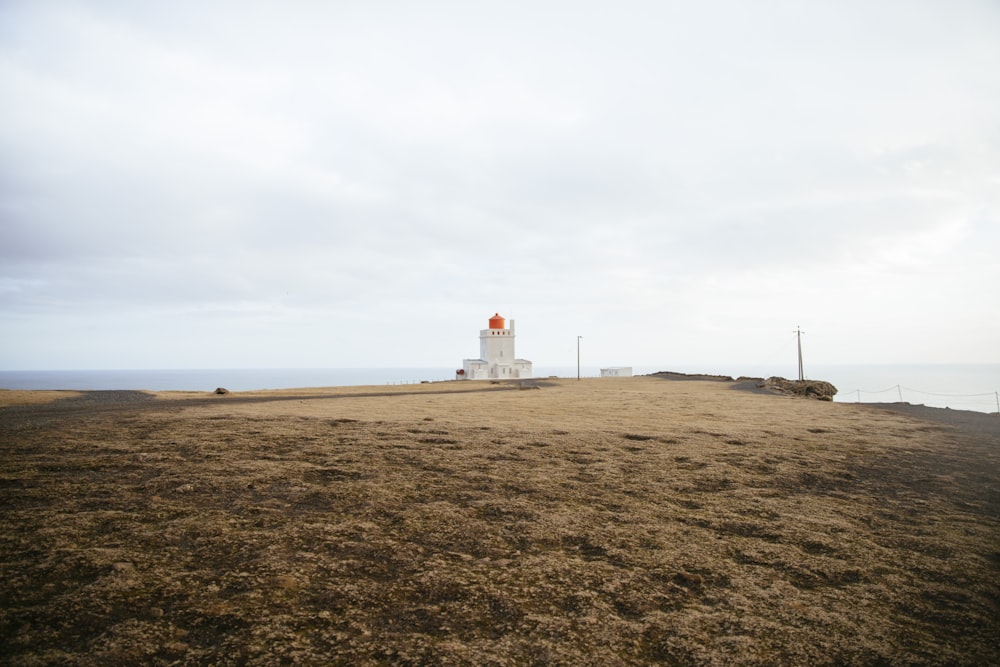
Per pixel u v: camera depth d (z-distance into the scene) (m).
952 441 16.06
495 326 75.06
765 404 27.36
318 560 6.79
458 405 25.23
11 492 8.87
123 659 4.73
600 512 8.91
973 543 8.02
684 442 14.84
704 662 5.00
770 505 9.58
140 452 11.78
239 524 7.84
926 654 5.26
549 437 15.11
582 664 4.90
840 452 14.05
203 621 5.38
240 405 23.23
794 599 6.25
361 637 5.21
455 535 7.73
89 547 6.88
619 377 61.12
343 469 10.85
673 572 6.82
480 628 5.44
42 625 5.20
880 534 8.38
